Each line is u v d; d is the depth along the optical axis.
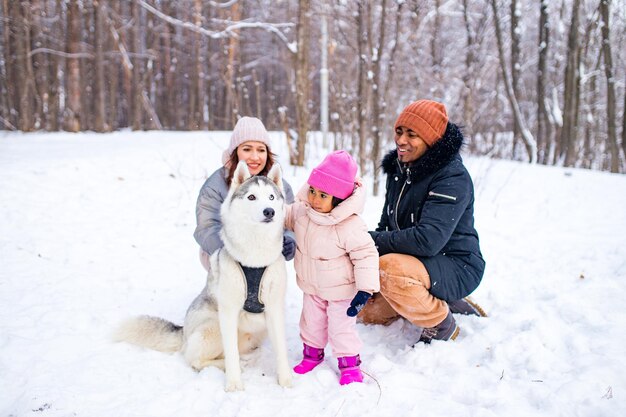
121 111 28.77
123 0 21.98
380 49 7.00
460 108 16.00
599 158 19.44
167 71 23.14
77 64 16.69
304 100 8.52
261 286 2.59
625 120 12.51
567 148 13.59
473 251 3.08
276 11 16.95
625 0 14.50
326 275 2.65
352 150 8.57
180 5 19.31
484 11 17.00
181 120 25.25
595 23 14.70
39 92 19.20
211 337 2.78
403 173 3.24
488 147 13.76
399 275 2.83
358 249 2.59
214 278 2.75
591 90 17.98
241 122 3.39
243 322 2.80
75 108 16.78
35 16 17.67
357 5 7.66
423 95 16.11
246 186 2.60
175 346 3.01
